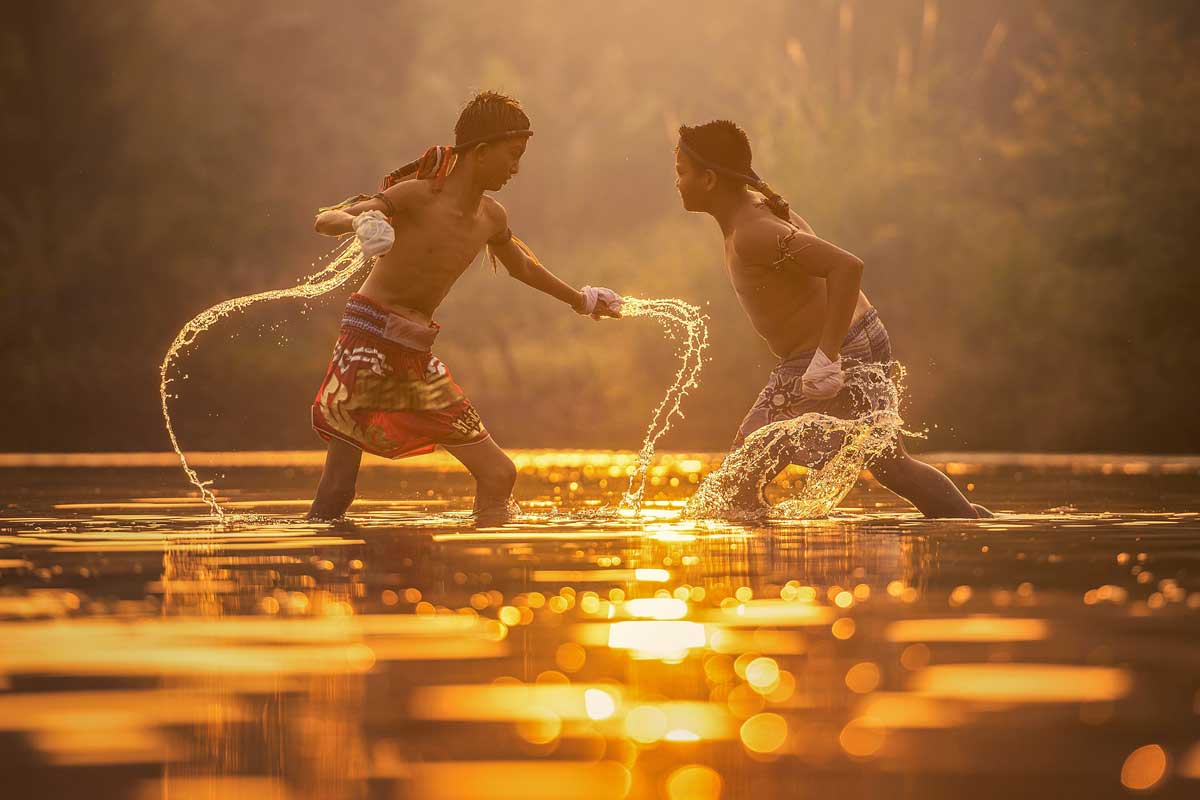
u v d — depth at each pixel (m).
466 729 5.42
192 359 67.81
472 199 16.50
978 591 9.06
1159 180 53.56
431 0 92.25
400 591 9.20
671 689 6.09
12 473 31.70
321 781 4.73
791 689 6.07
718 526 14.98
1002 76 79.56
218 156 78.50
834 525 15.02
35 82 76.38
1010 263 54.41
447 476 30.20
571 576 10.04
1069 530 14.05
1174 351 51.41
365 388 16.09
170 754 5.07
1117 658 6.68
